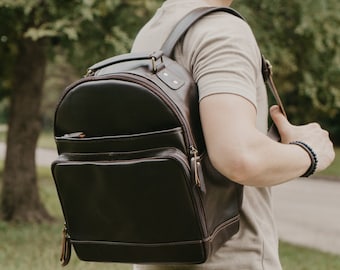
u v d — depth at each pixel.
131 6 8.45
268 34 8.80
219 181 1.65
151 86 1.58
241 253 1.75
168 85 1.61
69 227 1.78
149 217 1.62
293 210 13.09
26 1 7.42
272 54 8.66
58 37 9.15
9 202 10.12
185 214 1.58
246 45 1.66
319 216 12.30
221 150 1.54
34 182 10.25
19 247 8.23
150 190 1.59
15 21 8.02
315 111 10.38
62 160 1.72
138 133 1.60
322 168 1.71
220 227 1.66
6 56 10.49
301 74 9.45
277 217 12.16
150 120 1.58
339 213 12.68
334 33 8.74
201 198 1.57
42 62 10.10
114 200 1.65
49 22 7.86
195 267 1.75
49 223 10.10
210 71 1.61
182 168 1.54
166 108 1.57
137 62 1.68
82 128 1.68
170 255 1.63
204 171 1.61
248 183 1.57
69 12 7.66
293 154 1.64
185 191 1.56
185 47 1.72
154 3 8.10
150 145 1.59
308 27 8.52
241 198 1.73
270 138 1.77
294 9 8.81
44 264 7.23
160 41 1.83
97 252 1.75
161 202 1.59
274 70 8.95
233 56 1.62
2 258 7.47
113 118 1.62
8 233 9.07
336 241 9.86
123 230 1.67
